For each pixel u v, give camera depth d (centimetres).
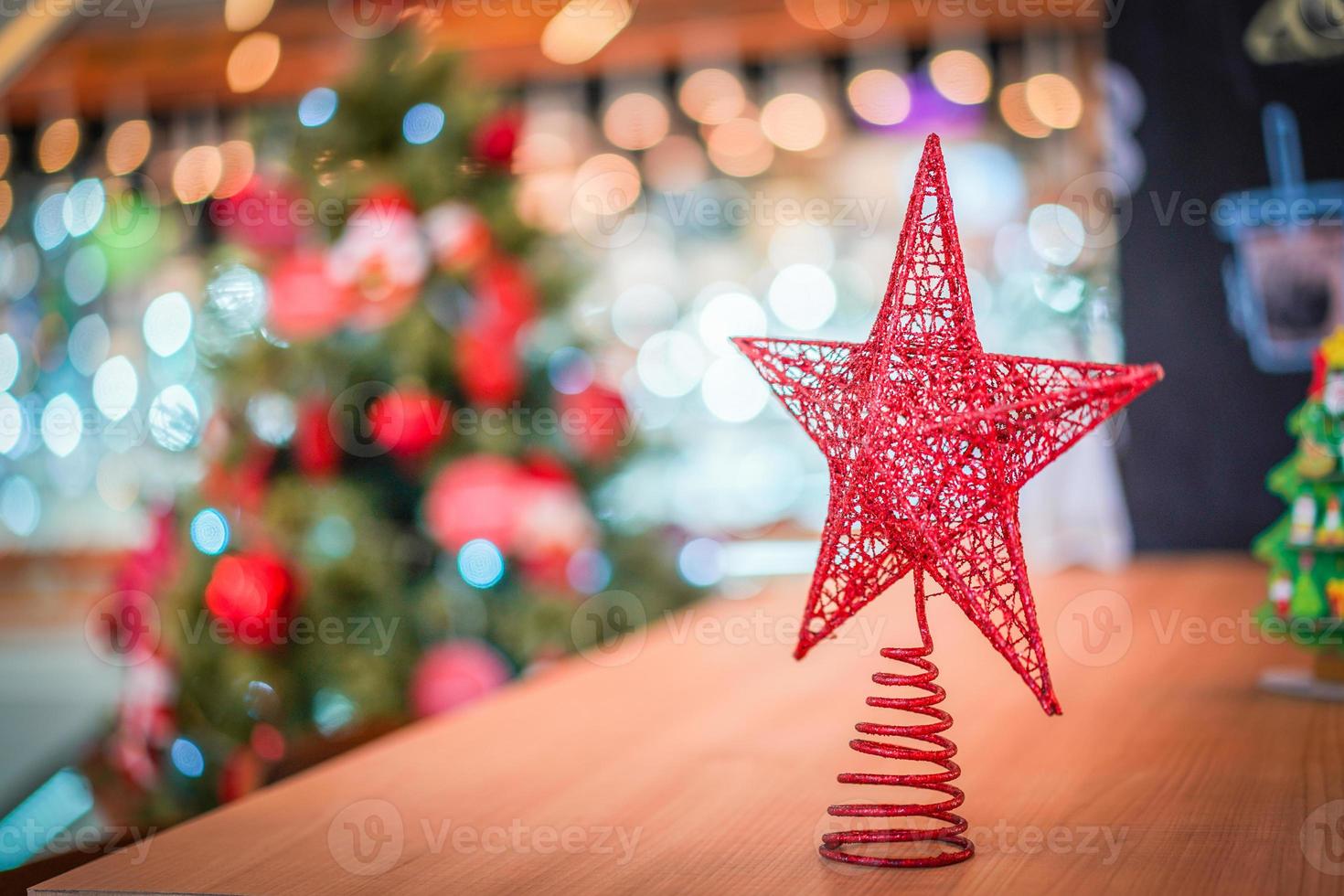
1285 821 66
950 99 284
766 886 61
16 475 321
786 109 292
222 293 145
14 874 76
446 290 150
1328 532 89
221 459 141
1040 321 229
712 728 85
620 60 292
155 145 318
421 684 137
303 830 69
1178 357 174
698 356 304
